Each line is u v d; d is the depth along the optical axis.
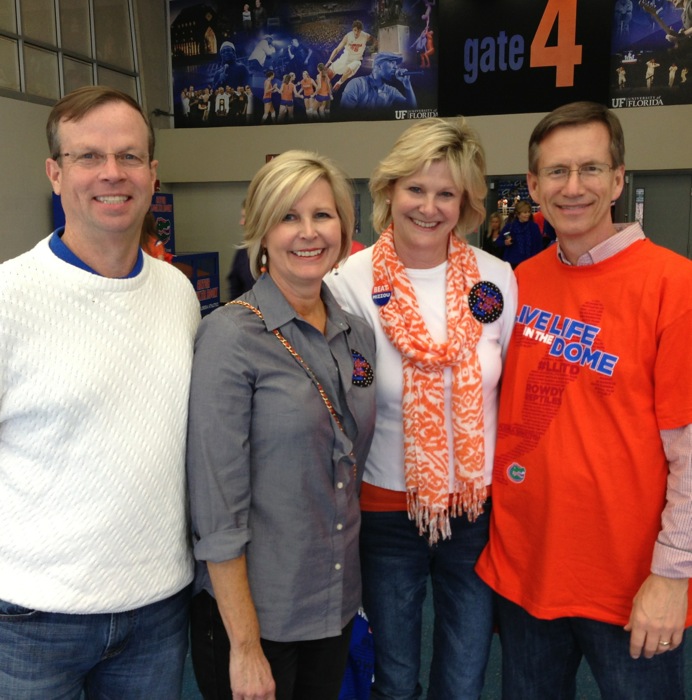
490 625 1.92
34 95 8.05
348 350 1.64
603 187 1.59
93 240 1.38
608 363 1.58
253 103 10.08
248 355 1.44
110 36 9.38
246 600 1.45
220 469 1.41
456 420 1.78
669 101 8.66
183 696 2.46
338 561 1.56
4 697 1.37
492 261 1.88
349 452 1.53
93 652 1.42
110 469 1.35
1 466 1.34
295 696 1.63
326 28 9.63
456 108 9.30
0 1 7.66
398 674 1.96
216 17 10.02
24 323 1.28
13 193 7.75
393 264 1.85
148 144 1.44
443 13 9.13
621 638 1.64
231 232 10.62
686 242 9.00
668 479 1.54
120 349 1.38
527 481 1.72
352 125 9.74
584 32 8.71
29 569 1.34
